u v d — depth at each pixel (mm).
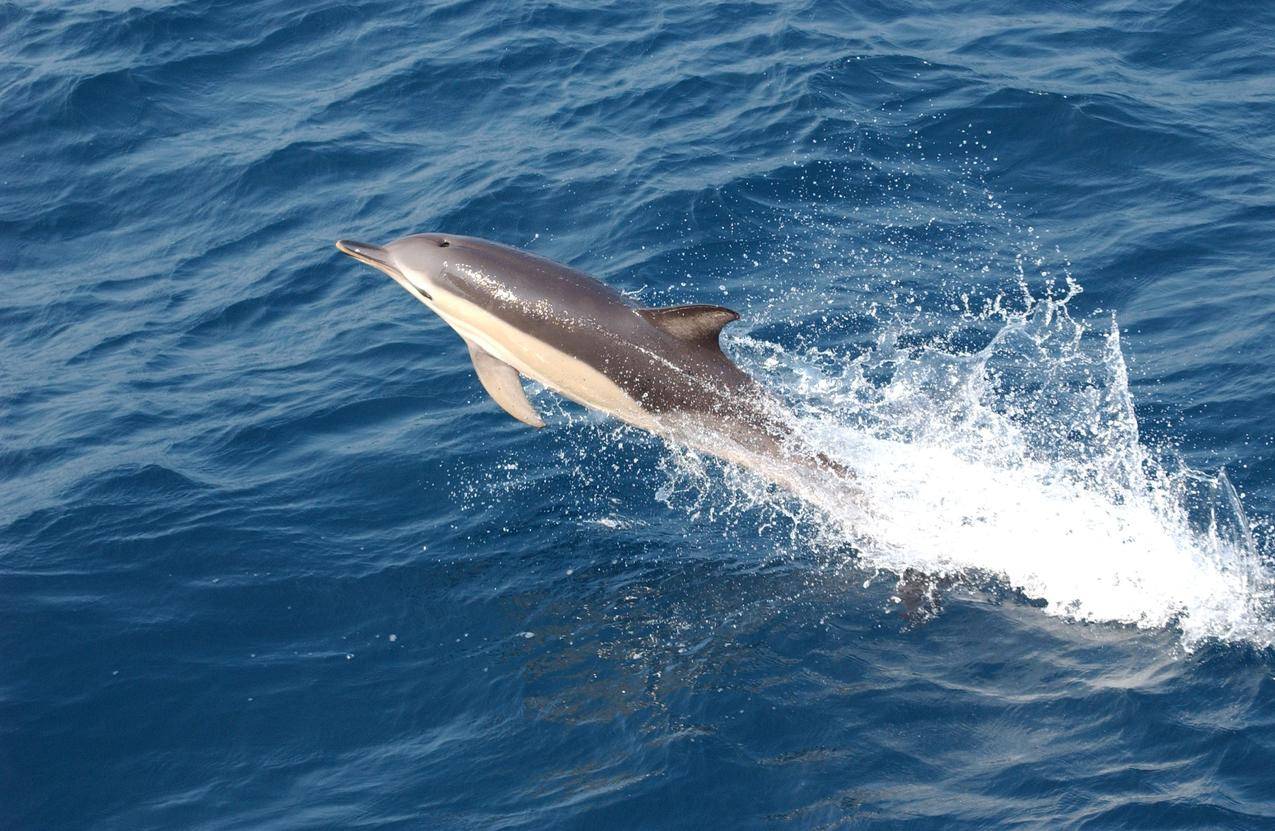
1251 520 12930
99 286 20656
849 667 11531
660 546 13484
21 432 16734
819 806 10055
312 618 12820
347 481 15023
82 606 13047
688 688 11422
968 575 12555
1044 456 14094
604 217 20281
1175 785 9867
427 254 13008
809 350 16422
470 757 10930
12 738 11422
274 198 22422
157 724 11570
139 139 24625
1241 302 16859
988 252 18672
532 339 12578
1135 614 11852
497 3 27766
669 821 10055
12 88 26250
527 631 12383
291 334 18750
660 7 27188
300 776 10922
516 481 14719
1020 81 23109
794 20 26031
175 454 15914
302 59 26750
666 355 12477
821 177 20750
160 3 28719
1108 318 16906
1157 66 23703
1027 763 10266
